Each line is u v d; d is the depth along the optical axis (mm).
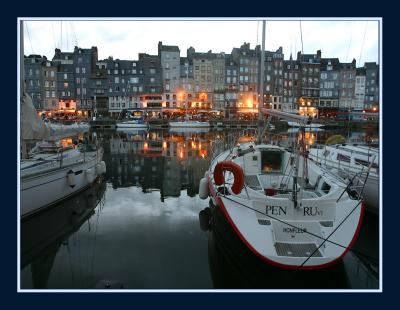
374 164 9172
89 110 56625
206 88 59469
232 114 59562
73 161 10219
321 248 4988
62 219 8398
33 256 6297
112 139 31000
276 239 5273
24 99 7660
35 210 8016
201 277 5520
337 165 10180
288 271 5324
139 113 57781
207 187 8609
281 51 60094
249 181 7867
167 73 58562
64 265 5930
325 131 39469
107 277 5523
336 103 61906
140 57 58625
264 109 8711
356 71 62031
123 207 9305
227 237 6488
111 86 57594
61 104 56062
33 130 7816
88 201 9961
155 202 9812
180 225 7855
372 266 5887
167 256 6258
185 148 23781
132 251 6461
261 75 9797
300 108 59844
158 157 19297
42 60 55844
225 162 5812
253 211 5543
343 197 5789
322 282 5281
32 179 7781
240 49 60406
